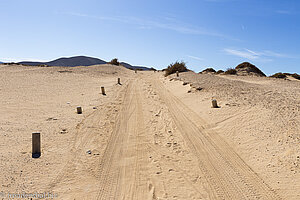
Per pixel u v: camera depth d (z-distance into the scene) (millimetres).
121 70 44094
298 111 9555
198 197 5406
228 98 13844
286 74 36656
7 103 14938
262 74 38406
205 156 7559
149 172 6633
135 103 15992
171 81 25844
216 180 6129
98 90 21594
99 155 7750
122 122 11562
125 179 6250
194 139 9031
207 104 13523
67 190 5652
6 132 9516
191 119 11570
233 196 5422
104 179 6242
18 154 7488
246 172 6430
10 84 22391
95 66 44531
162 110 13891
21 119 11578
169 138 9336
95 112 13438
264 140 7816
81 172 6578
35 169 6594
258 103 11750
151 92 20547
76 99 17250
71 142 8789
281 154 6781
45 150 7922
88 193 5559
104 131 10211
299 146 6824
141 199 5344
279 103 11266
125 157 7625
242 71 37500
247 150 7570
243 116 10352
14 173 6285
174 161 7332
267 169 6344
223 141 8562
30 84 23234
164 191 5668
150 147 8453
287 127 8148
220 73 39469
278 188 5543
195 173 6547
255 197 5348
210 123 10492
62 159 7332
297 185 5461
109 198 5375
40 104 15172
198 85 18875
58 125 10773
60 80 27078
